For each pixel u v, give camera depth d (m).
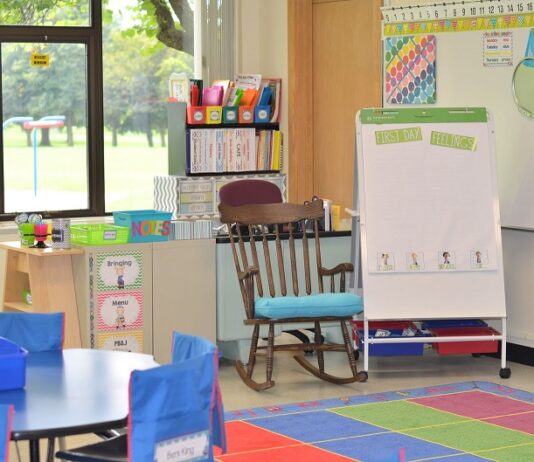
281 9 9.59
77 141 9.23
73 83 9.19
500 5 7.51
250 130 9.29
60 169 9.19
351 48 9.21
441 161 7.29
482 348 7.35
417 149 7.29
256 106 9.34
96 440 5.71
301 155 9.59
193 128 9.04
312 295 7.02
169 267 7.10
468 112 7.34
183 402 3.28
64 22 9.11
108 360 4.09
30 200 9.08
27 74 8.99
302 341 7.95
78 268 6.84
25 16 8.95
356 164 7.40
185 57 9.62
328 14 9.41
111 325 6.89
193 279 7.22
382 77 8.48
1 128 8.91
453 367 7.51
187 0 9.59
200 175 9.11
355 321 7.48
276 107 9.54
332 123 9.48
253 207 7.17
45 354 4.21
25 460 5.29
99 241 6.81
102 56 9.26
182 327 7.20
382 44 8.35
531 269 7.52
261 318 6.83
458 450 5.44
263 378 7.16
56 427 3.14
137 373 3.18
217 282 7.36
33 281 6.74
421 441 5.61
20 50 8.95
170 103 9.24
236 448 5.47
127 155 9.45
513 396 6.63
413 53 8.08
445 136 7.30
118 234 6.88
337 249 7.77
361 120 7.32
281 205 7.24
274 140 9.44
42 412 3.30
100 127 9.29
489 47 7.60
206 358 3.38
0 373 3.57
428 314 7.16
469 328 7.42
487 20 7.61
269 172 9.44
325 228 7.79
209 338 7.34
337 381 6.98
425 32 7.99
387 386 6.92
